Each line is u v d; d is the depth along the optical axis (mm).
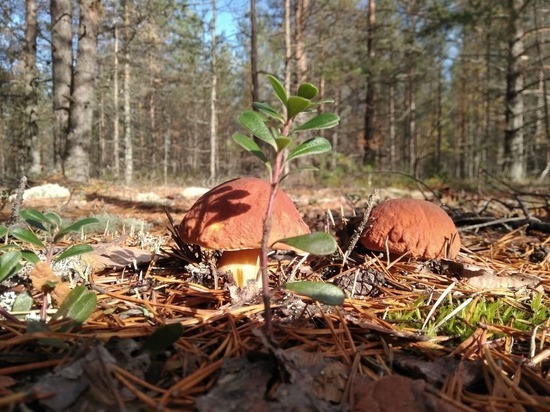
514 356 168
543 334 188
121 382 130
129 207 726
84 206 718
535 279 257
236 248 203
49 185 884
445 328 197
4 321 167
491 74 2643
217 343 170
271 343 140
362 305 219
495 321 211
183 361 148
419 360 159
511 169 1624
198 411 120
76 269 243
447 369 152
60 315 165
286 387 127
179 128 4266
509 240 392
